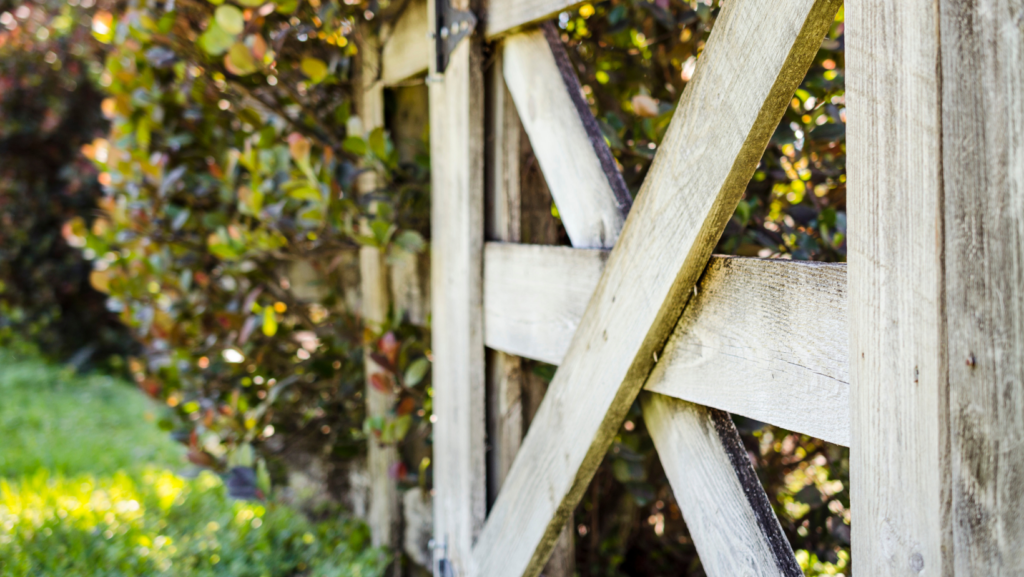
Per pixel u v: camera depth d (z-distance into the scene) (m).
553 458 1.56
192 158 3.20
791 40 0.92
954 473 0.78
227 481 2.75
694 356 1.22
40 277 7.29
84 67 7.18
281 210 2.51
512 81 1.77
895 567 0.85
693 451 1.28
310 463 3.46
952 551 0.79
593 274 1.46
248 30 2.33
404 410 2.38
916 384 0.81
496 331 1.85
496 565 1.80
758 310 1.07
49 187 7.54
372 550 2.77
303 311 2.88
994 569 0.77
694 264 1.16
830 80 1.68
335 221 2.36
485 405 2.00
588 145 1.52
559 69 1.61
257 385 3.10
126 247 3.29
